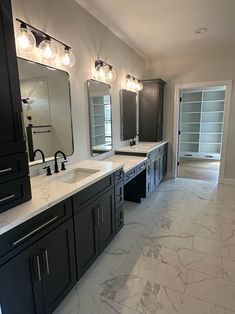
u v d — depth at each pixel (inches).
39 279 50.4
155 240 91.7
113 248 86.3
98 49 107.3
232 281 68.5
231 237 93.2
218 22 110.3
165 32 122.0
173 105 172.2
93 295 64.1
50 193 57.9
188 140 268.5
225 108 156.5
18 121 49.3
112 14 100.9
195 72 161.3
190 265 76.2
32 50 70.2
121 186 94.3
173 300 61.8
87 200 68.1
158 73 172.1
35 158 75.3
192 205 127.2
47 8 75.2
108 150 125.3
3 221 42.8
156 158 149.8
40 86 74.7
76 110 94.3
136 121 164.1
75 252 63.9
